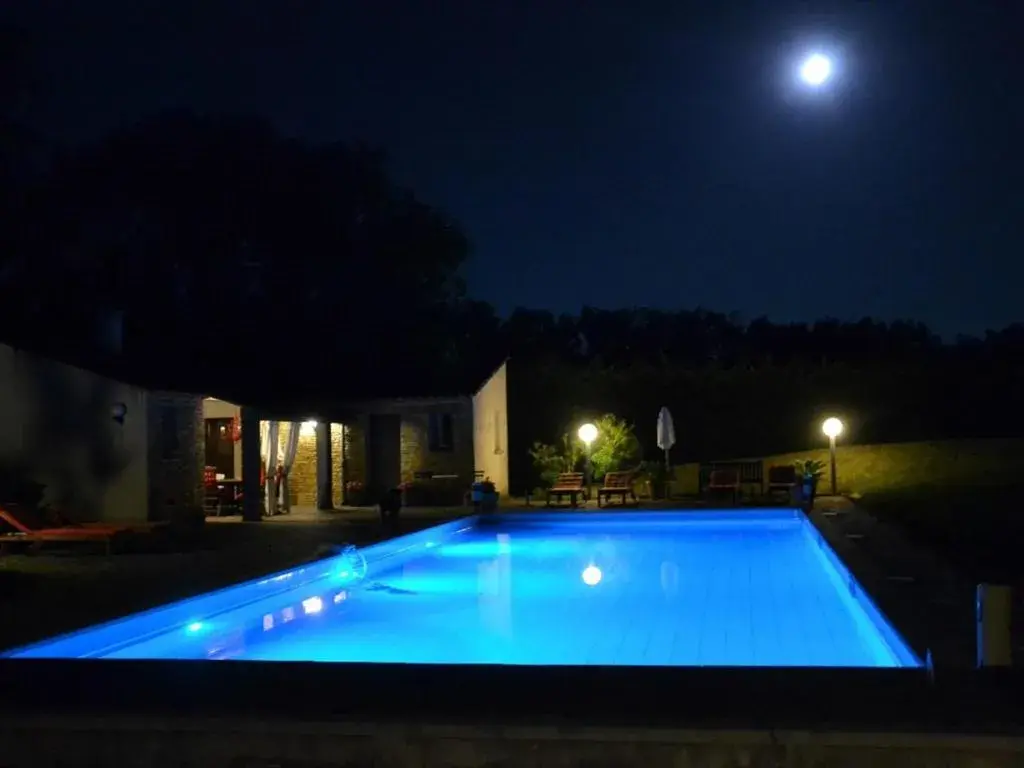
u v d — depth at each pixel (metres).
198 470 20.77
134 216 29.86
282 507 22.47
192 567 12.07
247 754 4.73
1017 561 12.20
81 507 18.86
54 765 4.85
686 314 43.19
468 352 37.75
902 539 13.11
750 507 19.58
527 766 4.54
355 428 24.81
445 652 8.90
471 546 17.22
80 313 27.31
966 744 4.27
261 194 30.38
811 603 11.16
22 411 18.17
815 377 28.39
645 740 4.47
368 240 31.94
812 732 4.38
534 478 26.98
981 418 28.39
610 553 16.11
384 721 4.65
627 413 27.94
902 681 5.00
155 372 20.98
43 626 7.91
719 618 10.33
